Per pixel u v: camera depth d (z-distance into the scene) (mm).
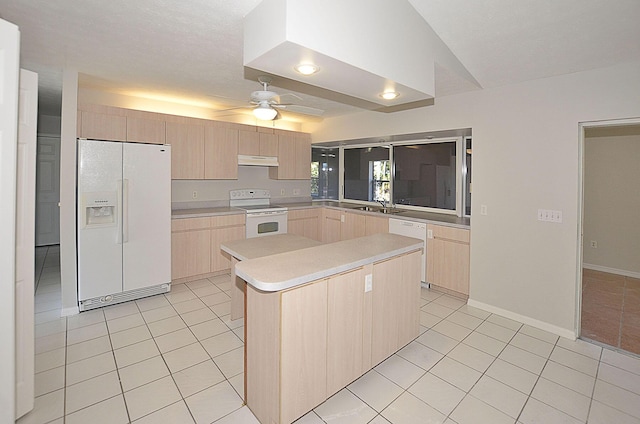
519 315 3127
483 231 3355
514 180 3107
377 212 4645
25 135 1806
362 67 1906
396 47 2125
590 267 4898
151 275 3570
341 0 1793
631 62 2449
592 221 4840
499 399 2043
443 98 3684
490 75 2990
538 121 2936
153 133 3889
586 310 3432
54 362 2354
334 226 5285
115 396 2018
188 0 1849
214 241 4270
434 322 3104
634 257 4504
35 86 1855
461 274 3590
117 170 3262
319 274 1829
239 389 2111
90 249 3176
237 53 2633
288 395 1738
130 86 3596
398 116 4254
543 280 2961
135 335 2768
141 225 3455
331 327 1934
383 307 2322
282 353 1692
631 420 1869
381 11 2021
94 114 3438
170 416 1866
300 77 2094
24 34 2297
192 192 4672
